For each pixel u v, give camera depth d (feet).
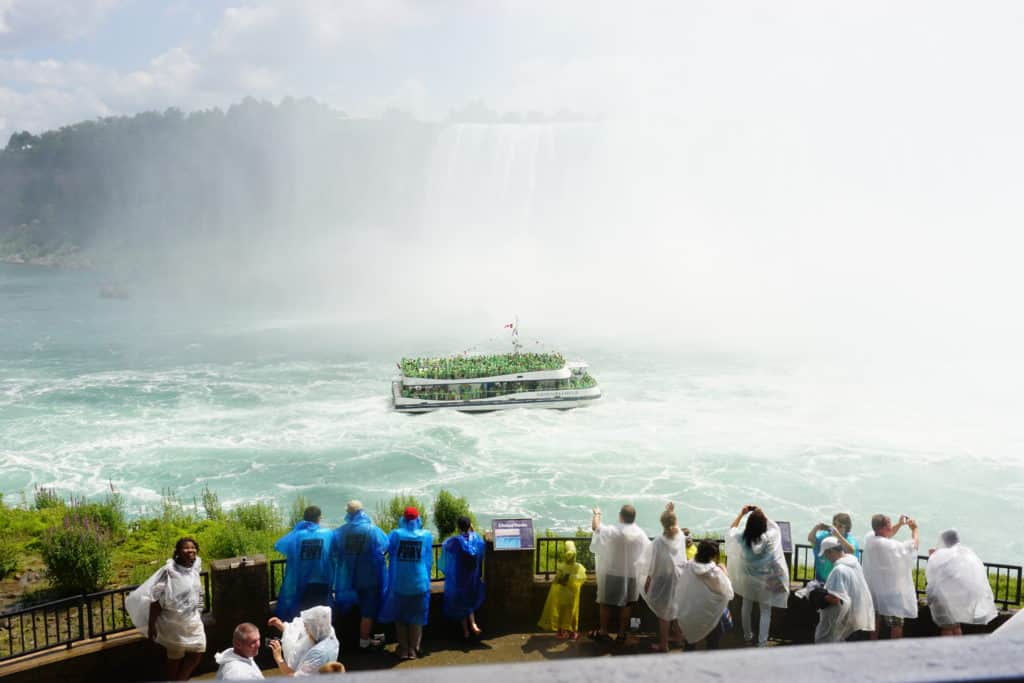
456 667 4.14
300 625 26.99
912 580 33.04
